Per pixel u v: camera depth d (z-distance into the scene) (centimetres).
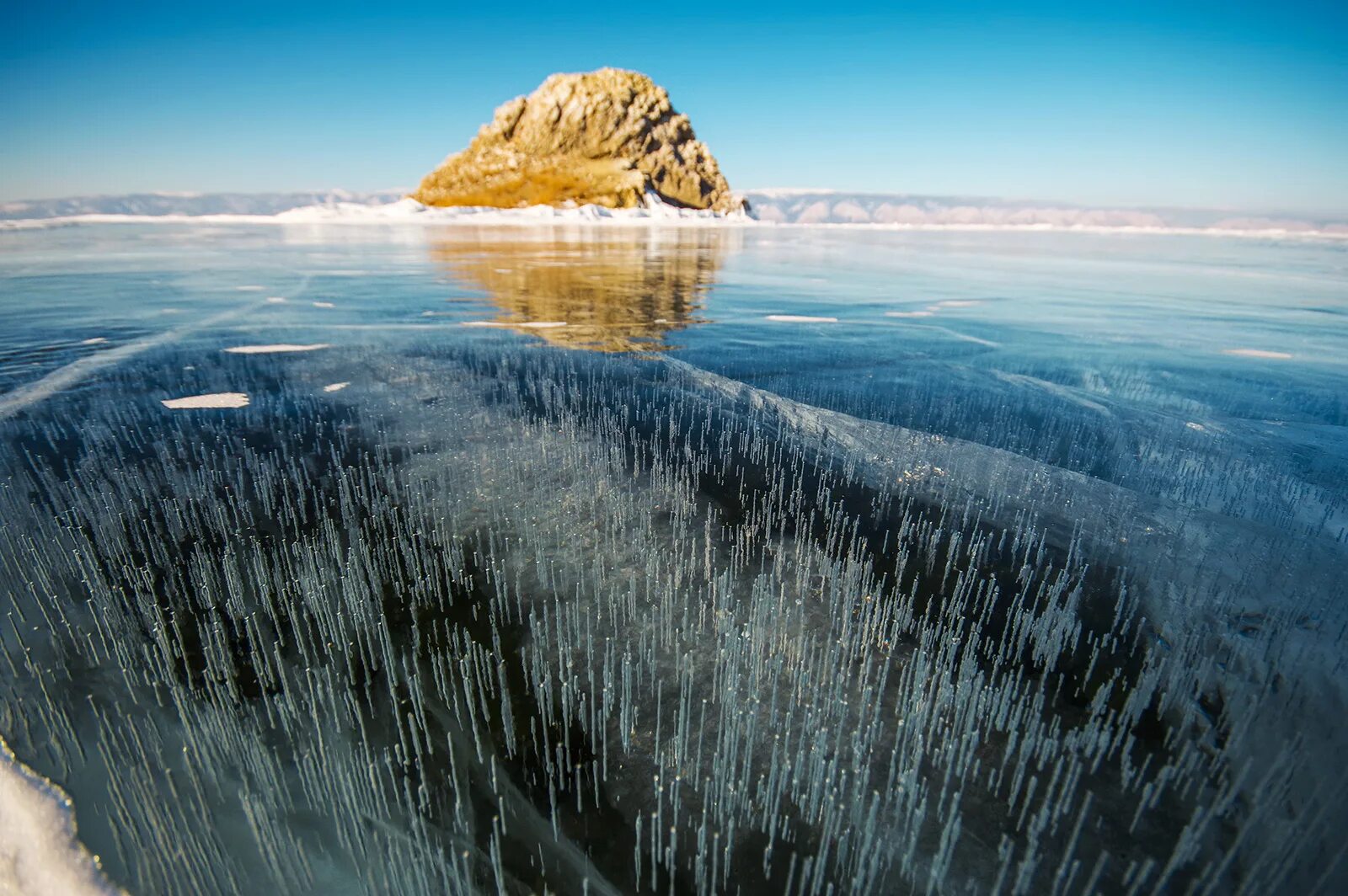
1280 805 319
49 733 353
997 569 543
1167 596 499
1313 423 924
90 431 824
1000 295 2145
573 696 399
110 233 5366
